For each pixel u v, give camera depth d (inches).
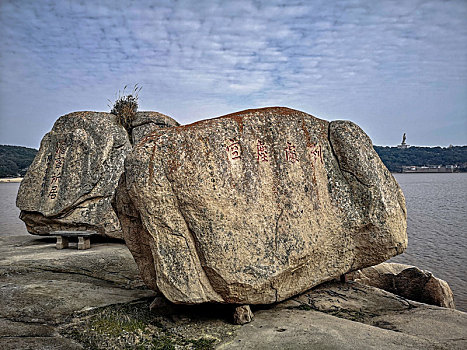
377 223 222.2
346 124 233.6
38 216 357.4
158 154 180.2
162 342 165.5
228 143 192.2
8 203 1163.3
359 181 224.5
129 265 280.4
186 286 175.8
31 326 174.4
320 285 242.5
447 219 879.1
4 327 171.2
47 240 375.9
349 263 225.6
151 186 176.7
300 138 216.2
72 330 173.9
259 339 166.1
